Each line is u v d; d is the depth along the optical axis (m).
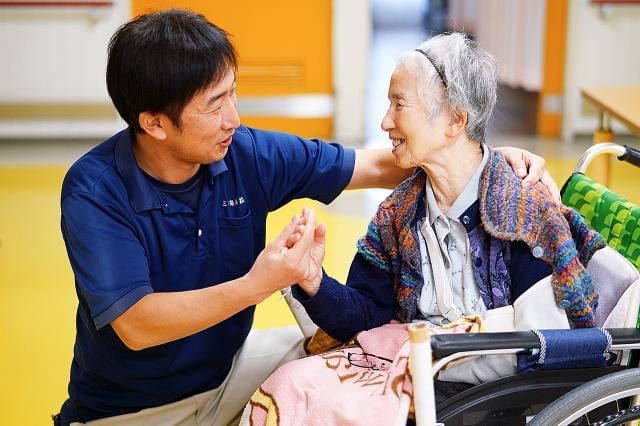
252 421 1.84
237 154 2.02
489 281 1.89
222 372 2.10
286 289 2.14
